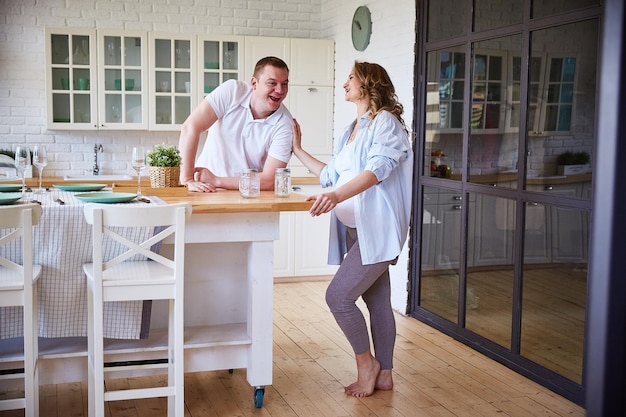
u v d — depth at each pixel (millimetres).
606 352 1149
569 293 3727
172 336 3336
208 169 4059
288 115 4098
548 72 3865
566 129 3709
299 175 6746
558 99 3777
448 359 4406
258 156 4086
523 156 4078
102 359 2984
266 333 3555
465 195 4699
